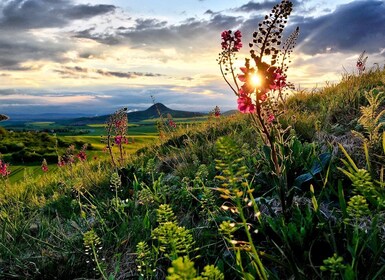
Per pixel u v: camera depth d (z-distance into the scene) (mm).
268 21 2881
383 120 5227
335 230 2672
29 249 4129
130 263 3406
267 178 4047
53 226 4648
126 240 3689
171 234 2127
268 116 3527
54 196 6684
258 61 2875
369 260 2316
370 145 3934
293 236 2592
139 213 4500
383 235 2682
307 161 3959
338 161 4180
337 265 1747
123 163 7973
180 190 4668
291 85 4246
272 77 2893
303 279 2230
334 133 5574
